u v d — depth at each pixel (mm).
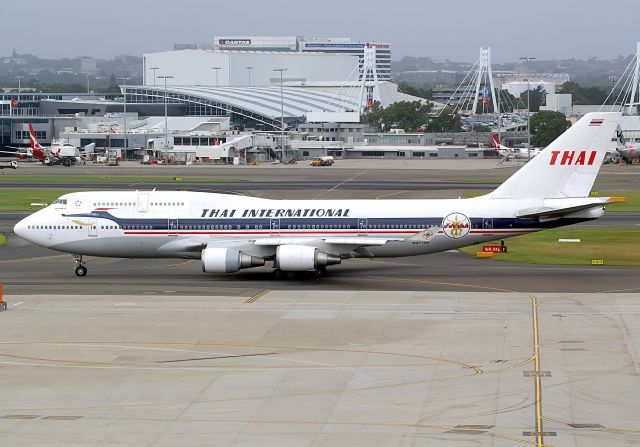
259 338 126312
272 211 179375
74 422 92000
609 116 175125
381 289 164500
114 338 127000
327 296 155750
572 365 110312
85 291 164625
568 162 176125
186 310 145125
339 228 177625
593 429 87875
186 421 91938
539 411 93438
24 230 182875
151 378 107438
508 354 115875
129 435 87938
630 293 157125
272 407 96062
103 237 181250
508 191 177875
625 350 117125
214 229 179375
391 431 88062
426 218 176750
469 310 143125
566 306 145375
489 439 85438
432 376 106562
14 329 132750
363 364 112375
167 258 187750
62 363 114500
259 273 184625
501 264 194625
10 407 97000
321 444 84875
